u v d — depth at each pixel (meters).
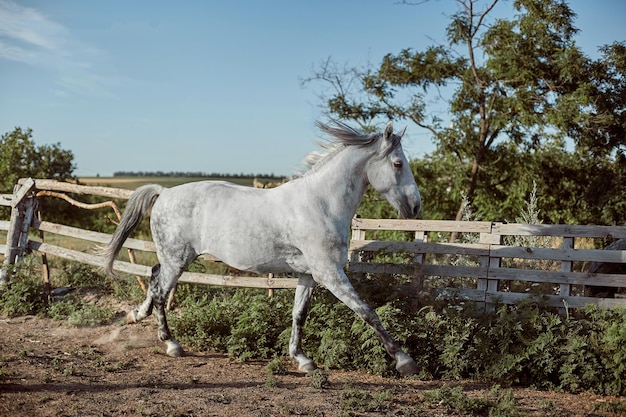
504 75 14.91
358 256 7.42
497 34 15.04
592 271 7.21
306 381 5.73
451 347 5.97
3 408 4.57
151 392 5.12
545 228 6.66
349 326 6.48
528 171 16.02
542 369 5.80
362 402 4.90
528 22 14.88
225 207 6.14
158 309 6.59
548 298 6.41
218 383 5.55
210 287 9.00
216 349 6.94
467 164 16.86
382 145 5.84
